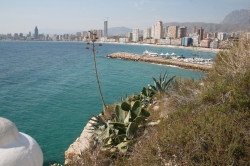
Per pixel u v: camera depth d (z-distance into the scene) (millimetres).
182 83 10438
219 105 6121
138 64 60406
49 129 16156
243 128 4566
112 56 77188
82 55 85312
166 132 5109
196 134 4508
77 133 15539
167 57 72938
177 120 5691
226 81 7039
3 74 38938
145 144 5500
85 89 28922
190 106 6777
